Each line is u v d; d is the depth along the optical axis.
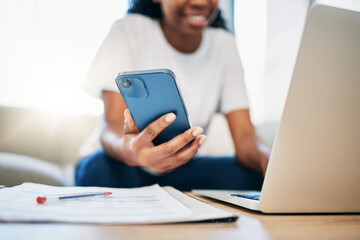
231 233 0.27
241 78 1.40
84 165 0.78
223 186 0.90
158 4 1.32
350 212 0.40
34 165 1.16
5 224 0.27
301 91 0.35
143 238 0.24
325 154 0.37
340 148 0.37
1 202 0.34
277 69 1.96
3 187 0.48
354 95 0.37
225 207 0.46
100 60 1.12
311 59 0.34
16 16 1.79
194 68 1.28
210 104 1.31
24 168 1.09
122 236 0.24
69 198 0.38
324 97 0.36
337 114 0.36
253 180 0.91
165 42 1.25
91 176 0.74
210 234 0.26
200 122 1.31
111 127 0.94
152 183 0.90
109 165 0.78
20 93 1.78
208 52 1.33
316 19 0.34
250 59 2.19
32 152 1.44
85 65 1.90
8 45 1.77
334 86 0.36
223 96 1.36
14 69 1.77
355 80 0.36
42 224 0.27
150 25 1.27
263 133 1.86
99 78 1.09
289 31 1.89
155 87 0.43
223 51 1.39
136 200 0.39
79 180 0.76
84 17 1.91
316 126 0.36
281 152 0.36
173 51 1.25
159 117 0.48
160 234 0.26
